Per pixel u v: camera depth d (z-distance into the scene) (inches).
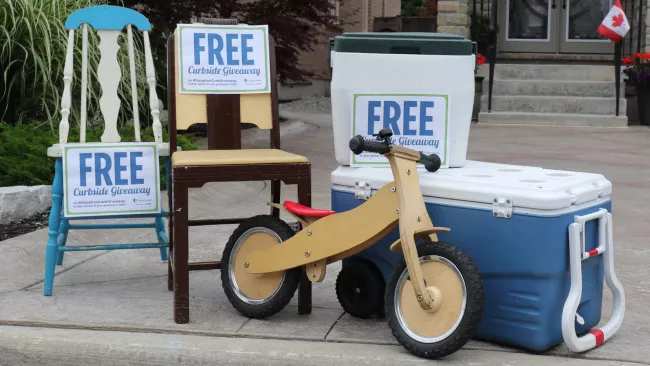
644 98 459.8
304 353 120.0
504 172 132.4
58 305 143.9
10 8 261.1
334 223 127.5
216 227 205.6
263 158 134.6
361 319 137.6
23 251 175.3
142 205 153.9
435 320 116.3
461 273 113.4
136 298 148.9
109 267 171.5
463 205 121.8
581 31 531.8
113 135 165.8
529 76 495.5
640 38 499.2
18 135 251.0
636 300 146.9
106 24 165.0
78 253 182.2
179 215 131.9
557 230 115.0
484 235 120.0
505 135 406.9
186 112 153.8
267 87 158.4
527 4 534.0
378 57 135.3
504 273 118.9
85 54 164.2
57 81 268.2
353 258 137.4
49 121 260.2
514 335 120.2
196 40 155.1
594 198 123.3
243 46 158.1
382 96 136.3
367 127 136.8
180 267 133.2
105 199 151.5
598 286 127.8
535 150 350.0
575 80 486.3
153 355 122.9
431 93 136.5
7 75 271.6
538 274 115.6
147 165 153.9
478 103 500.4
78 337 127.9
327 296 151.6
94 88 273.4
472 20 494.9
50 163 236.5
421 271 116.0
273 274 135.3
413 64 135.8
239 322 135.2
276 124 158.4
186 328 131.6
